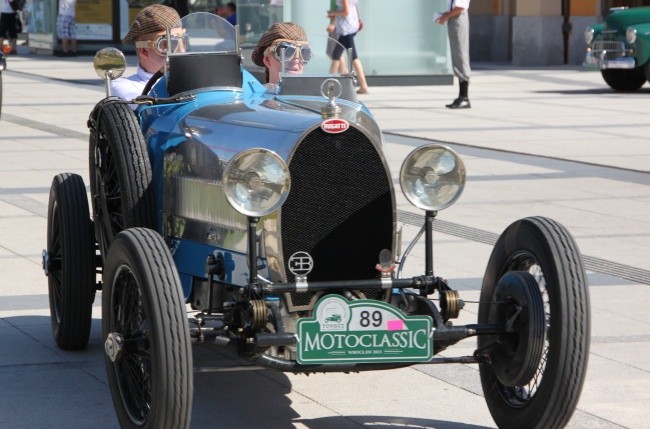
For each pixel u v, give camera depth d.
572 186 15.77
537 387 6.67
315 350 6.40
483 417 7.38
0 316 9.72
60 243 8.62
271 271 6.73
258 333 6.36
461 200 14.74
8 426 7.15
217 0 39.78
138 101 8.05
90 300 8.55
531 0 39.84
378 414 7.43
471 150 18.92
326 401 7.70
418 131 21.17
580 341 6.40
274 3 30.02
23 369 8.34
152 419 6.28
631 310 9.89
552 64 40.19
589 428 7.15
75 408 7.52
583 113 24.50
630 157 18.28
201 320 6.59
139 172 7.59
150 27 8.95
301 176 6.71
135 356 6.77
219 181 7.10
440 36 31.84
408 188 6.80
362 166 6.82
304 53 8.38
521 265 7.02
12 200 14.56
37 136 20.44
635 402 7.66
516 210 14.12
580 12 40.31
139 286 6.33
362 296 6.87
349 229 6.83
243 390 7.93
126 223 7.60
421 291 6.84
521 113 24.45
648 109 25.39
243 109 7.52
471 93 29.44
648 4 42.03
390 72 31.81
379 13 31.53
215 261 7.09
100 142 8.05
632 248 12.20
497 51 42.44
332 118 6.78
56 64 39.28
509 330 6.59
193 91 8.16
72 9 43.28
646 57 29.30
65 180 8.66
